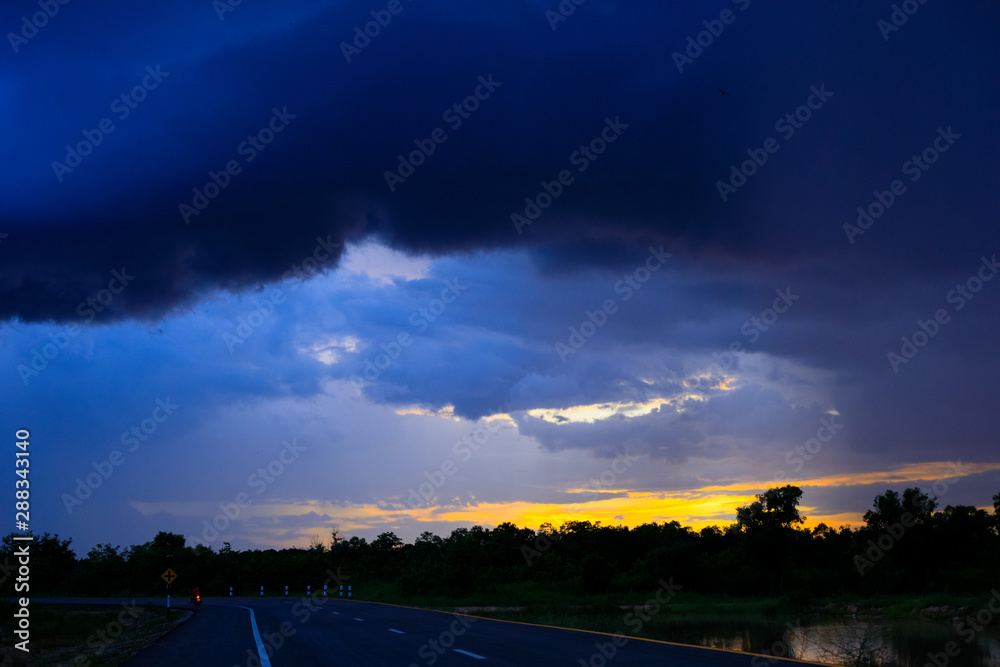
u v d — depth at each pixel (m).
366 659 15.72
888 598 57.22
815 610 50.72
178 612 45.75
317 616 34.53
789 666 13.25
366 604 51.25
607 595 67.00
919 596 57.31
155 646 21.84
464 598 63.97
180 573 97.94
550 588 75.88
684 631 28.38
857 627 32.56
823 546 84.12
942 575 63.62
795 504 72.50
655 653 15.70
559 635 21.12
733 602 61.69
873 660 19.39
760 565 72.19
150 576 98.56
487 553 107.31
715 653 15.73
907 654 22.52
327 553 115.06
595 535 104.81
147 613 48.88
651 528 114.94
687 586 72.44
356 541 118.44
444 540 125.31
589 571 73.25
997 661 20.69
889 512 68.75
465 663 14.34
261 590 90.38
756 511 73.31
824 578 69.31
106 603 67.38
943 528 66.06
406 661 15.07
